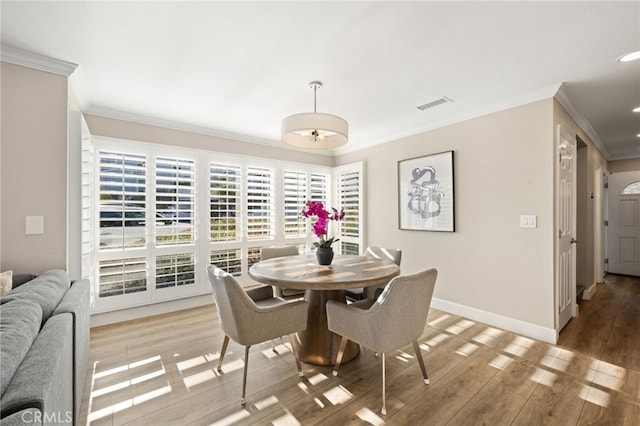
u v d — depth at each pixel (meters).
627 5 1.53
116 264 2.97
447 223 3.28
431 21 1.67
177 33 1.79
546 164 2.55
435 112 3.13
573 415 1.61
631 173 5.00
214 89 2.56
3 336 0.93
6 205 1.92
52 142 2.06
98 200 2.87
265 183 4.13
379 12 1.60
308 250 4.55
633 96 2.68
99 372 2.06
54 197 2.06
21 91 1.97
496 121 2.89
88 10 1.58
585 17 1.63
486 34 1.79
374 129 3.73
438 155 3.37
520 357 2.25
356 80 2.40
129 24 1.70
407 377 1.99
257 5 1.55
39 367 0.88
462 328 2.83
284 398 1.77
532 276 2.63
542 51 1.97
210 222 3.61
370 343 1.72
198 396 1.79
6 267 1.91
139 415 1.62
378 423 1.56
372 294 2.59
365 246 4.34
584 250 3.80
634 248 4.98
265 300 2.37
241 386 1.90
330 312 1.98
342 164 4.82
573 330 2.76
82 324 1.65
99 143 2.89
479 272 3.01
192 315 3.24
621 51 1.97
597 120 3.30
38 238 2.01
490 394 1.80
